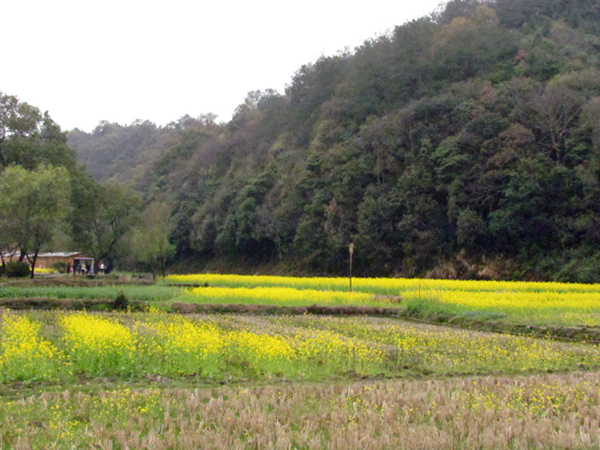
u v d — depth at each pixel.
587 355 15.23
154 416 8.98
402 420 8.82
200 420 8.80
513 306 23.70
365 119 64.25
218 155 86.44
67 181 39.91
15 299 24.77
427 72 61.88
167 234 57.41
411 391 10.60
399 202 50.88
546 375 12.77
